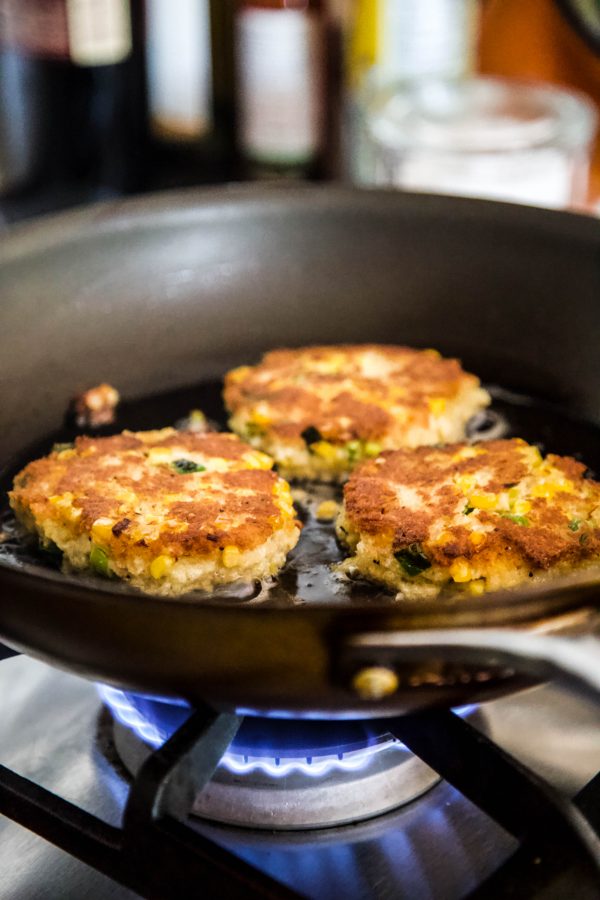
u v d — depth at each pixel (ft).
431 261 1.68
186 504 1.42
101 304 1.63
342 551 1.43
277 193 1.67
